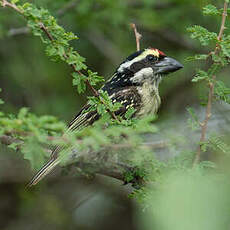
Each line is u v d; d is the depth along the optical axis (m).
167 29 16.98
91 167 8.40
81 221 16.09
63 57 7.34
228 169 5.91
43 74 16.00
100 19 16.08
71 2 14.93
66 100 16.02
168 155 7.09
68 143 5.55
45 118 5.40
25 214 15.45
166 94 16.59
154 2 16.09
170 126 10.24
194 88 16.20
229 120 12.77
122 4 15.57
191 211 3.13
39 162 5.60
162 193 3.52
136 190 6.80
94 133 5.41
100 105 7.36
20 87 15.99
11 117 6.97
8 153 15.16
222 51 7.27
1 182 15.38
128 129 5.86
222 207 3.31
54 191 15.39
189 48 16.92
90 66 16.94
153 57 11.42
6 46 15.94
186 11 16.36
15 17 14.78
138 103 11.14
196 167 6.20
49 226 15.46
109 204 16.31
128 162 7.09
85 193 15.80
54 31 7.25
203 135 7.34
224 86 7.42
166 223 3.10
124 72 11.48
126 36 16.91
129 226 16.06
